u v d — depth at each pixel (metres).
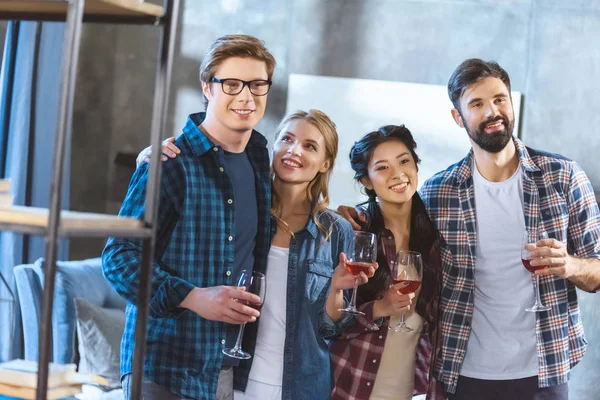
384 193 2.87
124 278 2.23
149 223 1.67
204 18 5.75
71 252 5.78
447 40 5.58
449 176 3.01
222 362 2.37
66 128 1.40
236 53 2.39
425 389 2.89
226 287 2.16
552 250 2.68
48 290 1.39
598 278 2.84
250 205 2.47
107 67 5.87
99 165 5.87
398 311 2.66
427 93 5.52
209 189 2.37
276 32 5.66
